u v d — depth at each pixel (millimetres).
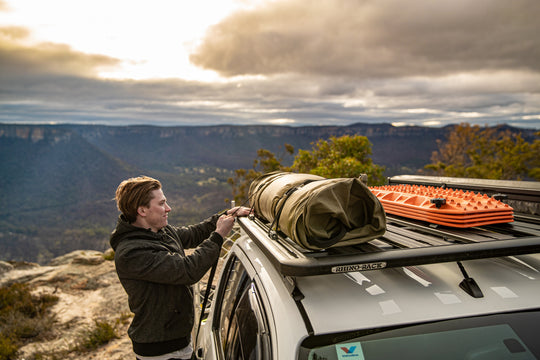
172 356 2180
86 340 6828
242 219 2301
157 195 2156
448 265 1587
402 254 1339
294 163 15133
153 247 2086
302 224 1396
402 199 2199
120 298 9406
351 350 1229
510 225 1806
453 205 1793
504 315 1338
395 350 1246
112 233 2207
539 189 2203
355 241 1462
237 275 2232
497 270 1540
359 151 12930
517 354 1272
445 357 1256
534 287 1447
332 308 1323
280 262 1304
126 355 6207
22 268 13203
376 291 1401
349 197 1451
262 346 1474
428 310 1328
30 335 7656
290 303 1363
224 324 2271
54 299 9594
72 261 12914
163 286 2102
